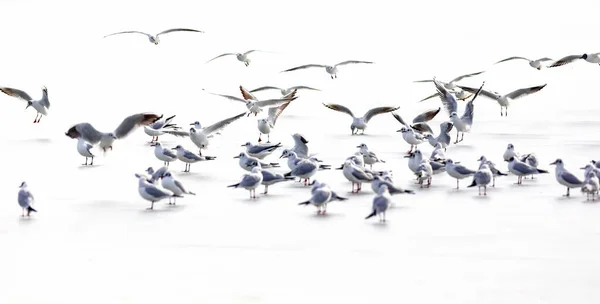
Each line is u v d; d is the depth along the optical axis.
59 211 28.44
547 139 41.81
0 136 42.97
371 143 41.62
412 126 40.50
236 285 21.58
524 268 22.56
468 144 40.91
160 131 40.72
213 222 26.98
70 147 40.19
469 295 20.83
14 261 23.34
